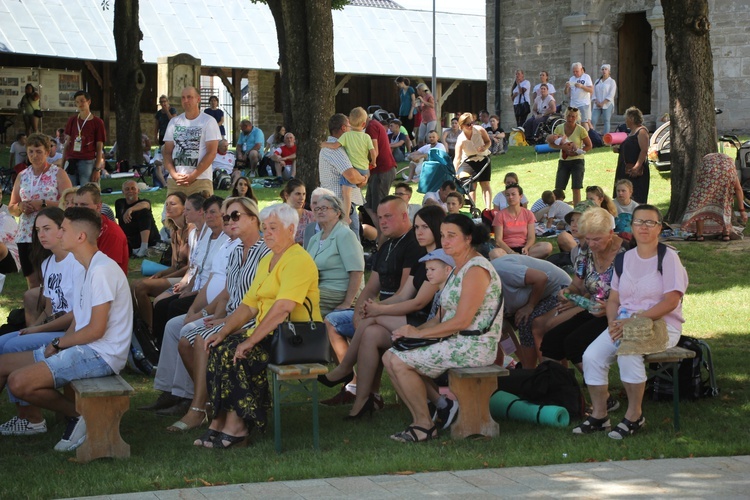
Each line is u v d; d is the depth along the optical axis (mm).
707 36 14031
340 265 7922
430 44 39062
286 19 13266
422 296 6793
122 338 6395
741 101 24234
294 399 7520
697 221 13609
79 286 6527
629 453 5832
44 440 6566
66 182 10320
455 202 11148
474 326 6371
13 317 7906
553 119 23891
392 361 6320
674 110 14219
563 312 7156
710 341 9008
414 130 26906
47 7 32281
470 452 5918
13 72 31016
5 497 5242
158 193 19484
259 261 6793
